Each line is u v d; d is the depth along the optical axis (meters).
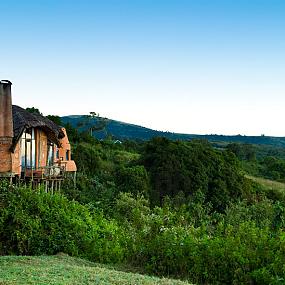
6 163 29.72
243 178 61.94
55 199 25.44
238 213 31.88
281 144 177.12
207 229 20.69
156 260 18.61
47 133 37.41
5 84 25.89
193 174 58.09
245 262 17.06
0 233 22.59
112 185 55.97
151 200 56.38
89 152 64.88
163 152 60.06
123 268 19.06
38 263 18.00
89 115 97.62
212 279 17.41
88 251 22.34
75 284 14.02
